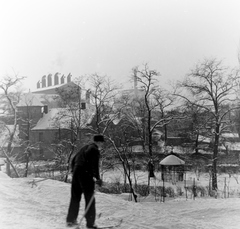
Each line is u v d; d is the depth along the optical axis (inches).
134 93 2773.1
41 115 3240.7
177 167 2027.6
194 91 1798.7
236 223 382.9
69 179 1672.0
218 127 1748.3
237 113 1752.0
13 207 314.2
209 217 447.5
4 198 356.2
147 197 1070.4
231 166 2244.1
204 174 2187.5
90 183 245.9
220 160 2268.7
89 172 246.1
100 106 2017.7
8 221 255.0
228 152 2321.6
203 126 1820.9
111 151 1727.4
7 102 2177.7
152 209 385.4
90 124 2160.4
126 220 312.0
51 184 474.0
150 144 2160.4
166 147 2696.9
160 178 1991.9
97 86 2009.1
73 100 2121.1
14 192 406.3
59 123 2235.5
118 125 2256.4
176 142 3164.4
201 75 1772.9
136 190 1326.3
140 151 2429.9
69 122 2081.7
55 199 387.5
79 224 237.8
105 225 279.9
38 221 265.9
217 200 616.1
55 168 2065.7
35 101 3230.8
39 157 3019.2
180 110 2050.9
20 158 2219.5
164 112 2529.5
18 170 2159.2
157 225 302.5
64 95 2137.1
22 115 3085.6
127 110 2342.5
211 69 1768.0
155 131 3115.2
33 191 427.8
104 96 2014.0
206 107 1774.1
